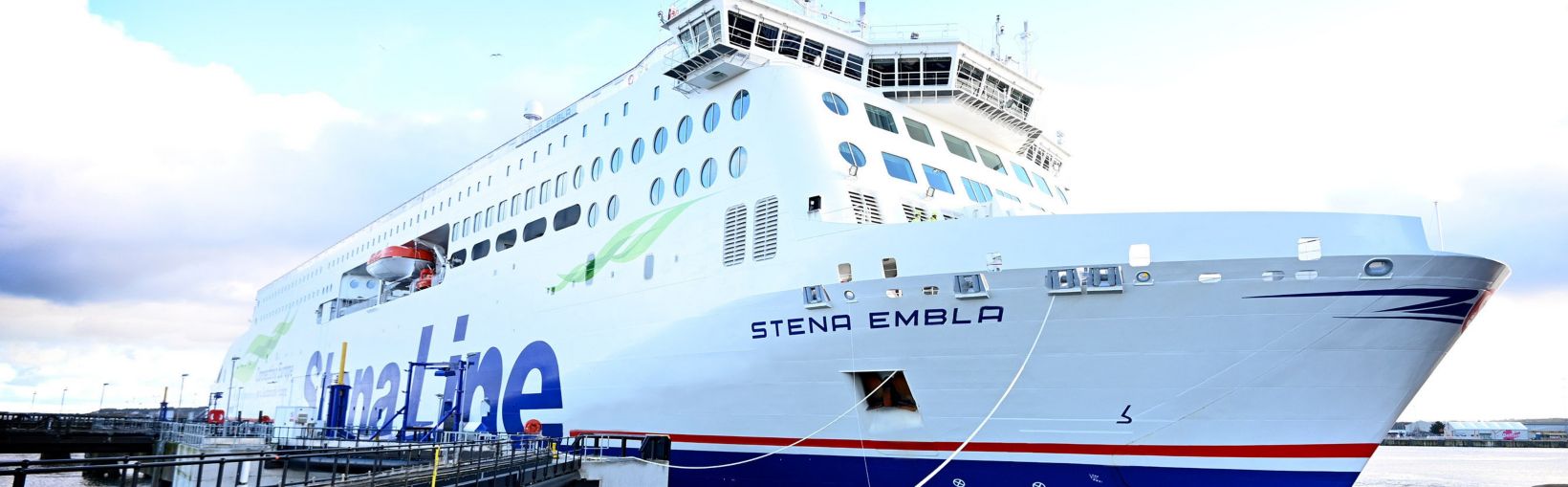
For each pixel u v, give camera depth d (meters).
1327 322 15.91
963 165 25.28
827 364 19.58
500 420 29.95
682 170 25.41
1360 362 16.08
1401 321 15.84
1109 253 16.81
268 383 57.28
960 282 17.69
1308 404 16.36
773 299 20.41
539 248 30.77
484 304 33.09
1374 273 15.69
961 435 18.55
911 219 21.94
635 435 21.17
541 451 20.12
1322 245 15.87
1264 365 16.31
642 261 25.47
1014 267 17.38
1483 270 15.97
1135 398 17.12
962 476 18.66
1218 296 16.23
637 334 24.84
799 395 20.09
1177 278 16.33
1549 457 93.62
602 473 19.48
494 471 15.55
